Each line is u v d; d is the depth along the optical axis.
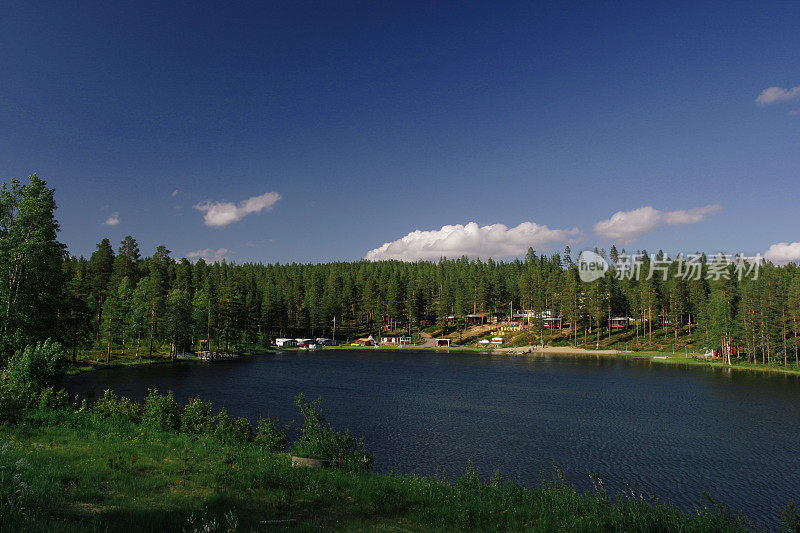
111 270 120.12
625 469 27.52
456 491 14.89
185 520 9.78
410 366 89.12
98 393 47.97
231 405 43.81
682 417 42.47
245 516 10.77
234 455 17.41
